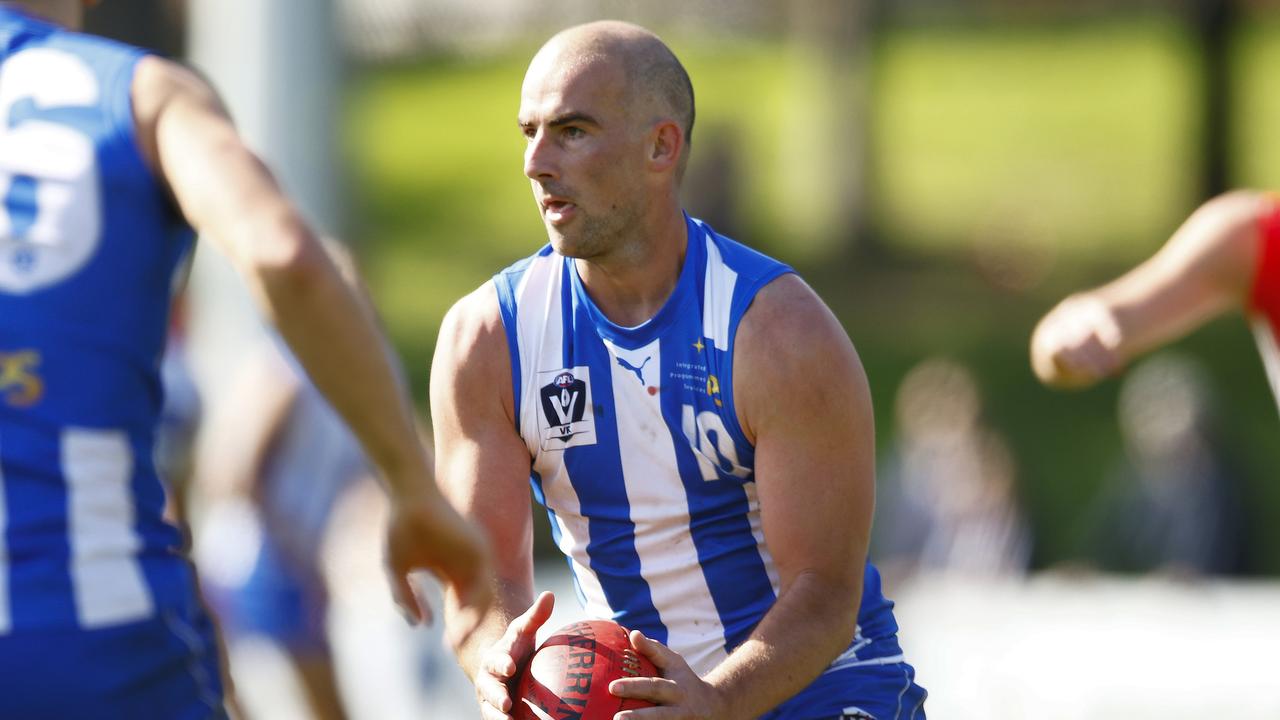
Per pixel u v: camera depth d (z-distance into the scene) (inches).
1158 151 3937.0
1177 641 1095.6
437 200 3730.3
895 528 1307.8
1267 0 3882.9
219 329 1175.0
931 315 3046.3
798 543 444.8
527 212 3654.0
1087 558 1400.1
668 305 451.5
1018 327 3002.0
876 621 504.4
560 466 466.6
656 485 461.7
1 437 327.6
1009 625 1133.1
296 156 1256.2
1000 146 4040.4
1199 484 1282.0
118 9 2618.1
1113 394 2659.9
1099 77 4512.8
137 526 342.3
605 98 434.0
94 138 336.5
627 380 454.3
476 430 464.4
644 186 441.4
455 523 336.5
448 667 1011.9
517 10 3472.0
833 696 482.6
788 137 3818.9
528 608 456.1
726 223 3248.0
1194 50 3447.3
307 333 312.7
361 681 997.8
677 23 3582.7
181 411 911.0
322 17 1269.7
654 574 470.6
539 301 462.3
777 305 449.1
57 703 326.0
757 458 450.9
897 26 4015.8
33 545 326.6
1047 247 3351.4
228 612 878.4
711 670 472.1
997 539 1294.3
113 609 332.8
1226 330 2945.4
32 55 346.3
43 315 330.3
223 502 880.9
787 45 4097.0
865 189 3442.4
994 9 4726.9
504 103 4269.2
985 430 1310.3
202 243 1180.5
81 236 333.1
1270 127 3973.9
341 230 1279.5
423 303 3024.1
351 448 884.0
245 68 1255.5
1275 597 1237.7
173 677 345.7
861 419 449.1
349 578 884.6
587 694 425.4
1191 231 619.2
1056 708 1069.1
